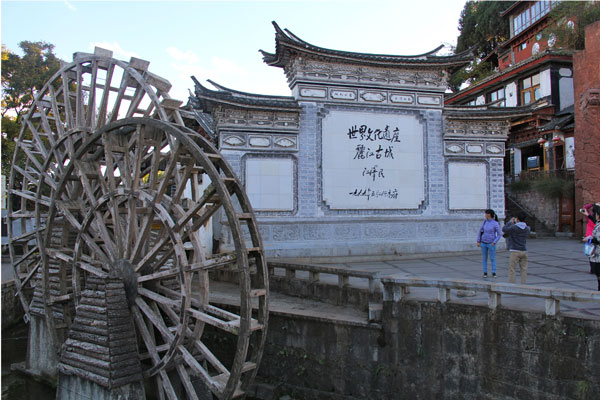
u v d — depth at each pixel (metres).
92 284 8.71
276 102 16.23
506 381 7.74
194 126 20.98
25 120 12.89
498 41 43.31
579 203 22.98
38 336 10.88
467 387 8.10
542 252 17.91
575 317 7.19
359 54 16.64
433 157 17.88
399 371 8.69
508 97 32.28
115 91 10.92
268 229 15.99
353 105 17.02
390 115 17.42
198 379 8.89
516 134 32.00
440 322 8.38
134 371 8.03
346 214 16.78
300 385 9.65
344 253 16.52
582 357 7.10
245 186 15.85
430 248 17.52
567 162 27.05
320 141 16.62
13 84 26.78
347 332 9.21
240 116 15.84
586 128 22.25
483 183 18.47
